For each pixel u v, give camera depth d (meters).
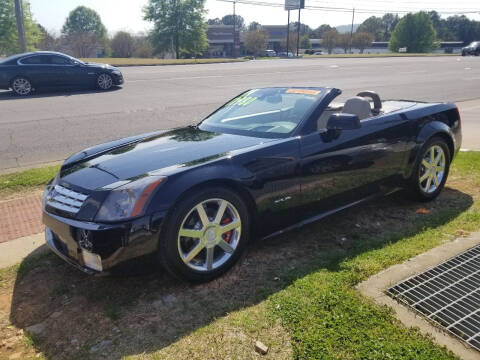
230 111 4.14
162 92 13.76
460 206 4.25
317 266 3.12
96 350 2.35
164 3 63.66
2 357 2.33
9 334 2.52
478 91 14.18
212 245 2.91
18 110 10.52
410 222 3.91
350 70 22.70
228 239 3.05
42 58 13.50
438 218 3.95
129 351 2.33
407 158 4.08
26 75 13.19
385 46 107.75
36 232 3.91
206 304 2.71
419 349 2.23
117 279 3.06
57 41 61.31
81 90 14.42
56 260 3.37
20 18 24.34
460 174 5.26
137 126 8.57
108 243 2.54
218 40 94.25
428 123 4.27
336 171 3.52
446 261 3.14
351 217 4.07
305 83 16.28
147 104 11.38
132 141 3.76
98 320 2.61
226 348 2.31
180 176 2.73
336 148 3.49
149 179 2.69
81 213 2.66
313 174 3.36
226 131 3.71
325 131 3.49
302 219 3.45
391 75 20.08
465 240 3.46
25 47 24.77
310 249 3.43
